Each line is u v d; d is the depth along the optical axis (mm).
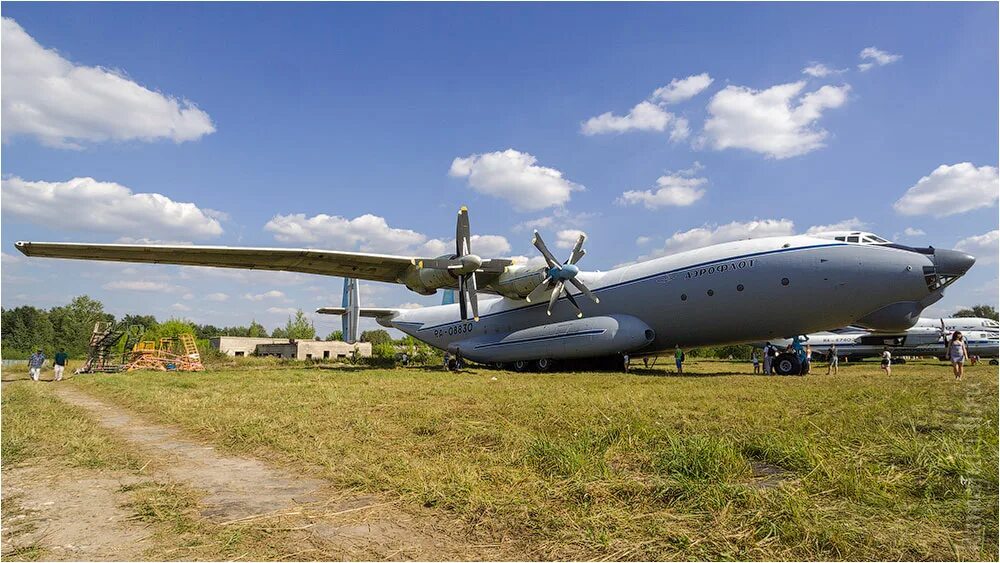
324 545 3100
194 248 18703
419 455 5145
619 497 3771
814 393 10016
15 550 3027
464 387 12398
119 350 47469
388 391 11305
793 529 3072
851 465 4180
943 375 18188
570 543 3061
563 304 22016
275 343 56562
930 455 4309
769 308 17531
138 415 8500
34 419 7691
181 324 56375
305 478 4559
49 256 17984
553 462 4598
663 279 19359
